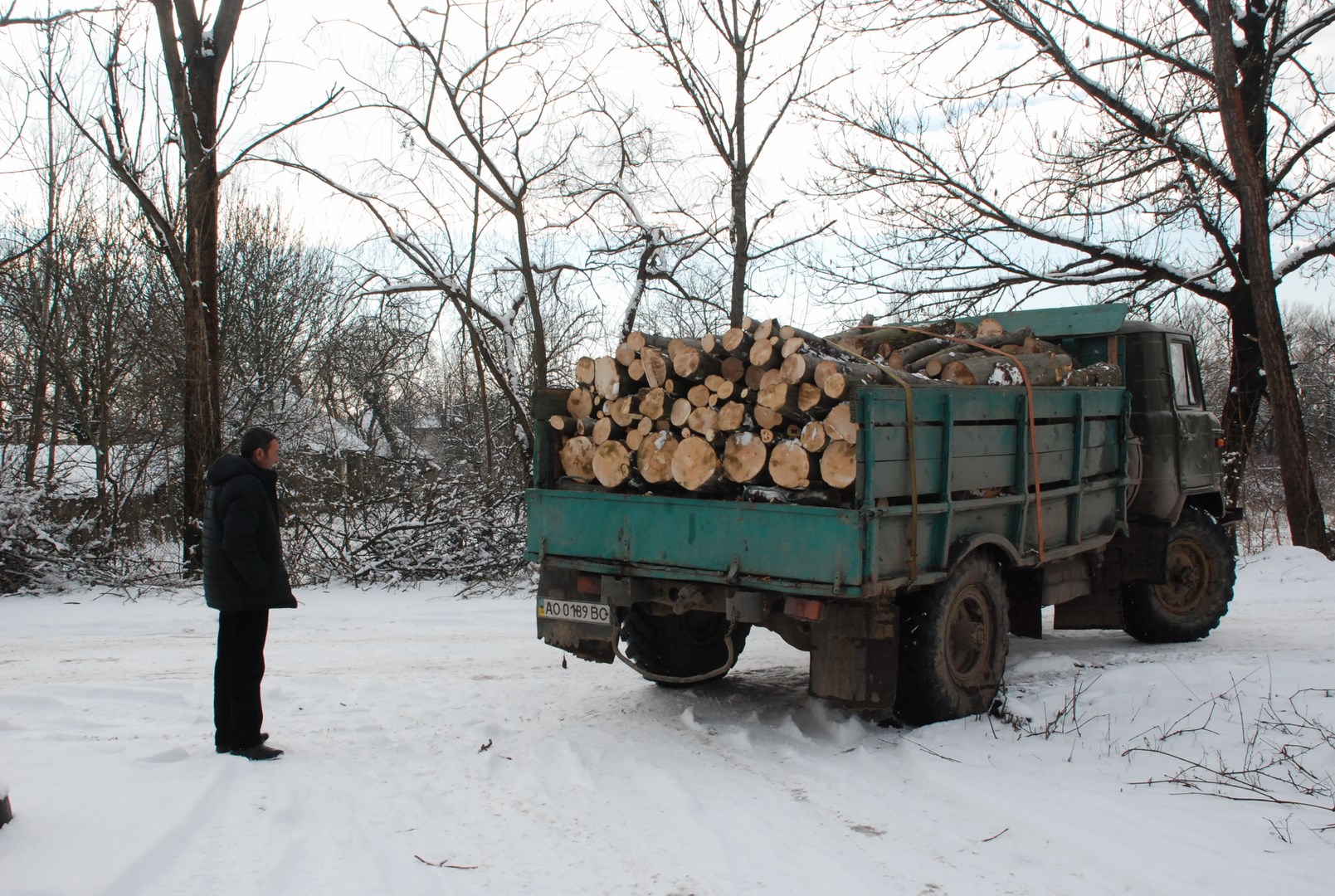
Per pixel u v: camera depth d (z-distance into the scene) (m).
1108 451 6.95
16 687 6.62
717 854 3.77
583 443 6.00
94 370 18.58
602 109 13.02
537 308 12.88
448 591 11.73
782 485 5.13
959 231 15.60
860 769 4.85
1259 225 12.71
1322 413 31.62
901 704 5.46
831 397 4.90
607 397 5.83
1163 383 7.66
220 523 4.96
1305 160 14.24
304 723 5.73
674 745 5.29
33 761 4.79
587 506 5.73
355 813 4.19
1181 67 14.27
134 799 4.20
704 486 5.39
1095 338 7.75
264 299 23.47
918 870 3.60
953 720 5.49
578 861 3.70
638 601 5.61
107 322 17.92
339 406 23.03
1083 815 4.08
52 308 17.28
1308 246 14.45
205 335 12.68
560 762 4.98
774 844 3.87
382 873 3.55
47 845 3.65
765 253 14.05
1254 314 14.31
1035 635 6.47
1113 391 6.95
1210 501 8.36
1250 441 15.29
